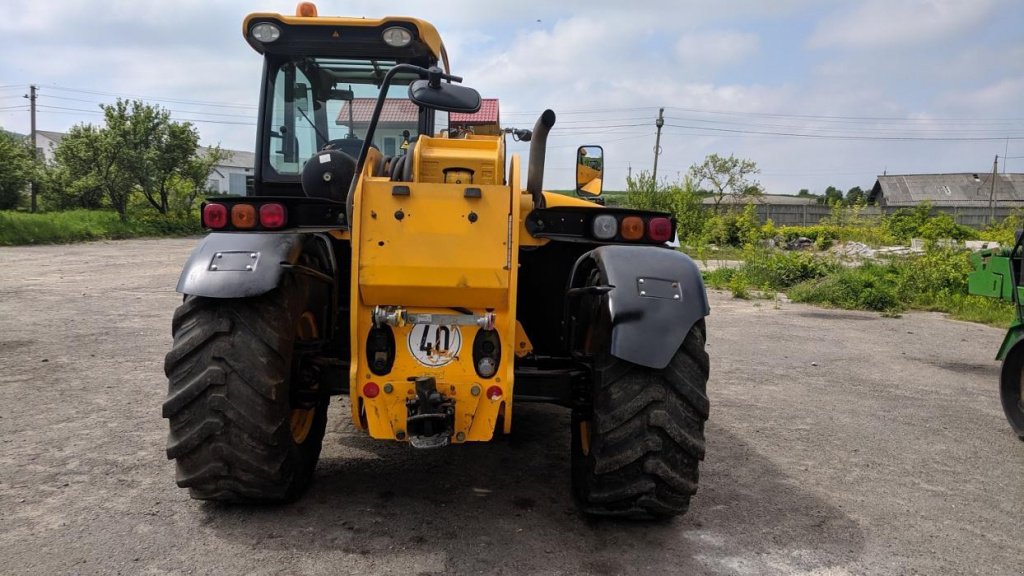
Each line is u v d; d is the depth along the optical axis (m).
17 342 6.85
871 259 15.63
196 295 2.90
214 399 2.94
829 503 3.58
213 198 3.16
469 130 5.32
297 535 3.02
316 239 3.48
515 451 4.19
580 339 3.46
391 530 3.10
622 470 2.97
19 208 31.64
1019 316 5.16
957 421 5.15
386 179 3.17
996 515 3.51
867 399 5.70
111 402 4.92
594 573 2.79
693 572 2.83
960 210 49.09
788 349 7.71
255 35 4.18
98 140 30.05
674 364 3.00
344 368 3.25
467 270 2.91
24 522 3.08
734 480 3.85
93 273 13.41
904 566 2.95
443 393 3.00
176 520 3.13
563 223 3.21
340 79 4.54
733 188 32.28
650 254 3.11
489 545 2.99
